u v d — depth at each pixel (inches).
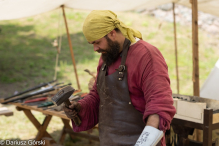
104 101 67.2
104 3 145.9
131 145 62.3
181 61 327.3
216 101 95.8
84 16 458.9
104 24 61.2
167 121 54.1
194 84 121.3
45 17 458.9
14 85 276.1
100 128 69.4
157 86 56.5
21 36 399.9
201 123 85.3
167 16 423.8
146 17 436.8
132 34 61.7
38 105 124.4
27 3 110.0
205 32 392.2
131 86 62.0
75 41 386.6
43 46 371.2
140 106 62.9
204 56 343.9
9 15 122.5
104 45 62.8
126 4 153.1
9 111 122.6
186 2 166.9
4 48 362.3
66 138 162.7
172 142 99.3
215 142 97.3
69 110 70.2
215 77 147.3
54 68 316.8
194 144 103.0
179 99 92.9
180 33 386.9
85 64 327.6
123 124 63.6
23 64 322.3
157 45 362.0
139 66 60.2
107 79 65.4
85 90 266.5
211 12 183.2
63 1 132.0
